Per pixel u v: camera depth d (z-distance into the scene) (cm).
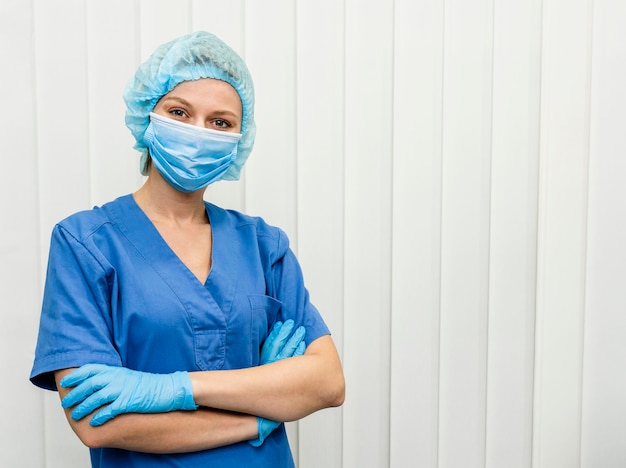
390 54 169
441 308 173
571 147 173
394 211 170
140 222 120
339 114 168
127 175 161
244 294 122
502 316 174
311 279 169
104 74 159
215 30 164
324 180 168
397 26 169
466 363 174
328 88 167
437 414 174
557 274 174
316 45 167
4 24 154
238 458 114
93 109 159
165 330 113
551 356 175
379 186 170
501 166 172
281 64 166
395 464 174
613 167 175
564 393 176
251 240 132
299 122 167
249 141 134
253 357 123
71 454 160
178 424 107
